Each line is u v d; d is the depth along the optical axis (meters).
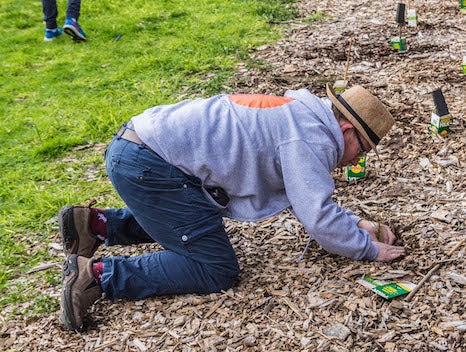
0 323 3.29
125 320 3.15
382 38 6.77
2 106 6.30
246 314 3.09
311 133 2.97
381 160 4.38
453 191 3.93
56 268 3.74
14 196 4.62
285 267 3.41
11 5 9.82
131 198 3.07
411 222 3.65
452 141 4.49
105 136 5.43
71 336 3.10
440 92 4.53
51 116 5.93
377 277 3.20
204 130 2.98
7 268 3.79
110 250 3.79
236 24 7.75
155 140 2.99
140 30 8.12
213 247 3.13
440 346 2.74
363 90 3.03
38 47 7.99
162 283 3.17
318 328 2.94
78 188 4.64
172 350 2.94
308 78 5.95
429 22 7.14
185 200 3.04
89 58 7.37
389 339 2.82
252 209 3.13
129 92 6.25
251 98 3.08
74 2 7.82
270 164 3.01
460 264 3.23
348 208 3.88
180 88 6.18
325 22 7.55
